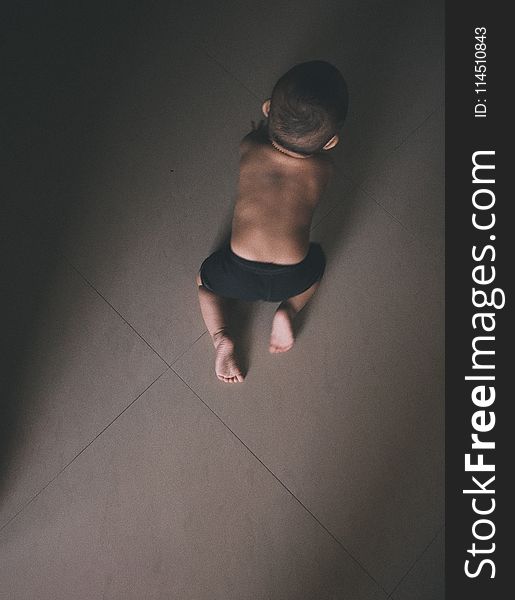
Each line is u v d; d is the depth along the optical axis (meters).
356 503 1.38
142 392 1.41
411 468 1.41
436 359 1.48
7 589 1.29
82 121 1.54
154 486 1.36
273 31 1.62
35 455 1.36
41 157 1.51
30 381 1.39
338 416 1.42
